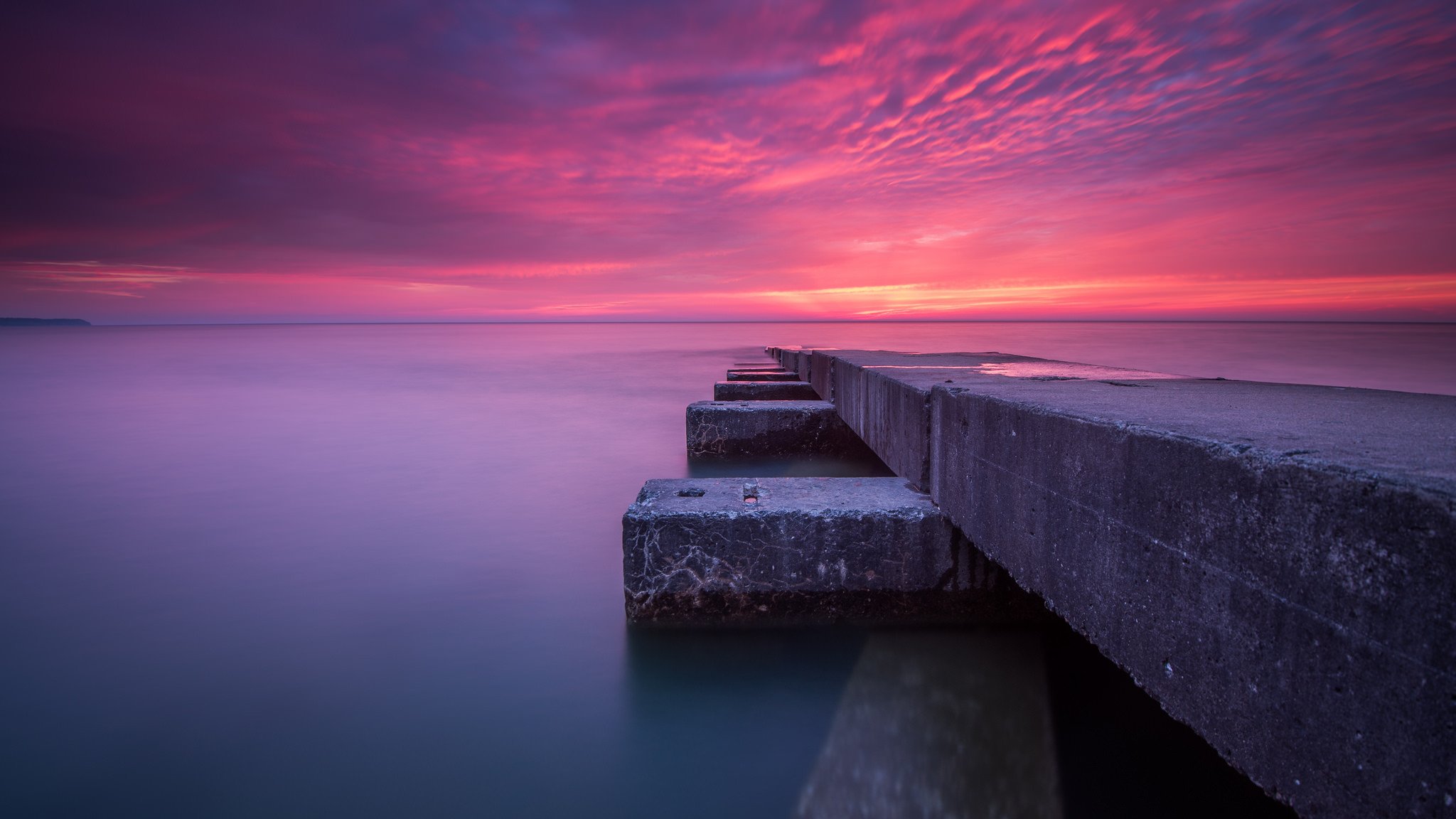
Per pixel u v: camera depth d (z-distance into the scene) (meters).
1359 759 1.39
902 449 4.64
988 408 3.11
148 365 25.73
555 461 8.83
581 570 5.10
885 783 2.86
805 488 4.23
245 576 5.00
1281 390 3.38
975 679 3.48
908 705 3.31
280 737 3.15
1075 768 2.91
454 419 12.23
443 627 4.18
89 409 13.83
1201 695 1.85
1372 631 1.35
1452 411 2.44
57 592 4.71
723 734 3.16
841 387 8.20
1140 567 2.08
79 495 7.25
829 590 3.74
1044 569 2.65
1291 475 1.54
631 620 3.84
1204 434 1.92
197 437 10.63
